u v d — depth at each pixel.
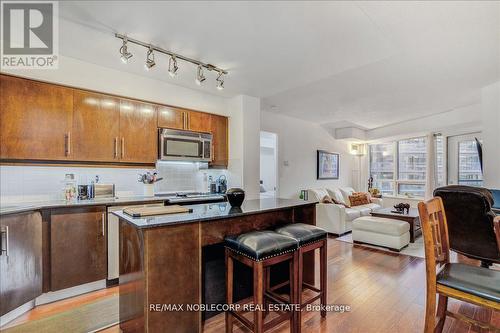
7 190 2.58
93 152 2.85
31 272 2.22
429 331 1.57
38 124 2.53
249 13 1.88
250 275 2.40
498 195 3.21
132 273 1.73
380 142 7.04
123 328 1.86
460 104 4.91
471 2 1.85
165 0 1.73
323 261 2.12
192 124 3.66
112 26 2.05
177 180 3.88
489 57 2.86
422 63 3.02
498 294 1.37
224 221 1.97
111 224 2.70
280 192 5.27
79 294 2.53
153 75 3.16
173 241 1.67
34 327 2.00
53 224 2.38
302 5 1.80
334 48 2.44
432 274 1.56
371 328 1.96
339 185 6.89
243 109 3.91
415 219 4.31
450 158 5.62
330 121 6.02
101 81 2.88
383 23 2.06
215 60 2.68
